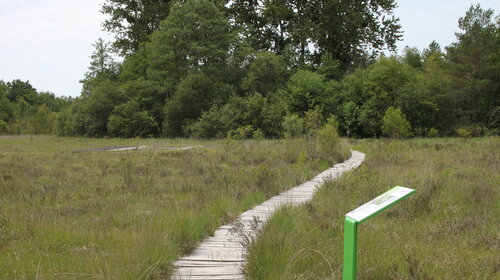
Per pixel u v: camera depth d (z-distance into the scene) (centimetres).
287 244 574
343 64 5606
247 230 771
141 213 911
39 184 1316
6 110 7444
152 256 566
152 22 5684
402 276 473
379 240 640
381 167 1534
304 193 1224
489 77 4200
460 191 1023
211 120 4153
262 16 5350
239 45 5247
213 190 1233
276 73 4888
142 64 5356
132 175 1432
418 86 4375
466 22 4381
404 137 3697
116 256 587
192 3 4888
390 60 4538
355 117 4612
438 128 4416
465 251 593
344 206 937
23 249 664
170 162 1912
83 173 1599
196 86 4528
